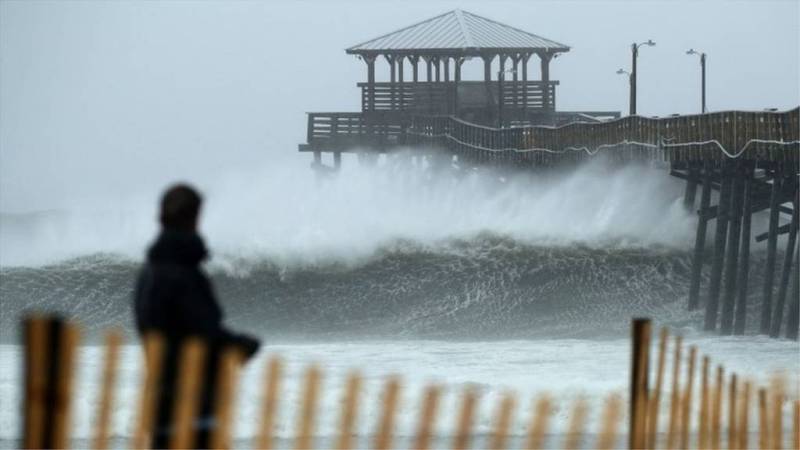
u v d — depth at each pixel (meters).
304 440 21.72
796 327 122.50
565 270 163.50
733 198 132.38
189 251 25.50
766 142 125.38
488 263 165.50
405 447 54.31
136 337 123.44
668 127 148.38
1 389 72.12
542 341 127.56
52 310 152.75
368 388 68.25
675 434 30.70
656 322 145.75
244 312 158.00
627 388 71.00
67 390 20.09
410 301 159.62
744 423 32.94
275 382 21.83
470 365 94.50
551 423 62.16
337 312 157.75
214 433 21.80
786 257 124.62
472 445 55.00
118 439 56.44
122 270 160.12
